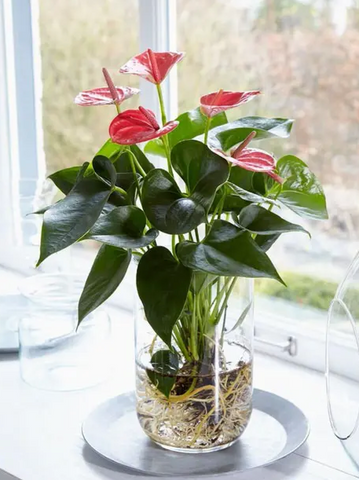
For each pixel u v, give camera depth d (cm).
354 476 96
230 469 97
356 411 93
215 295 94
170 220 85
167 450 103
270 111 129
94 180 89
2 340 142
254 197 92
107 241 86
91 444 104
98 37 162
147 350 98
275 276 84
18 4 179
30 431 111
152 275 88
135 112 88
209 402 97
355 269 96
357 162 117
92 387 126
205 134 91
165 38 143
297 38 122
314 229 126
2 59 188
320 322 127
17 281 171
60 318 127
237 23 131
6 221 184
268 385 123
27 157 187
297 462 100
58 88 174
